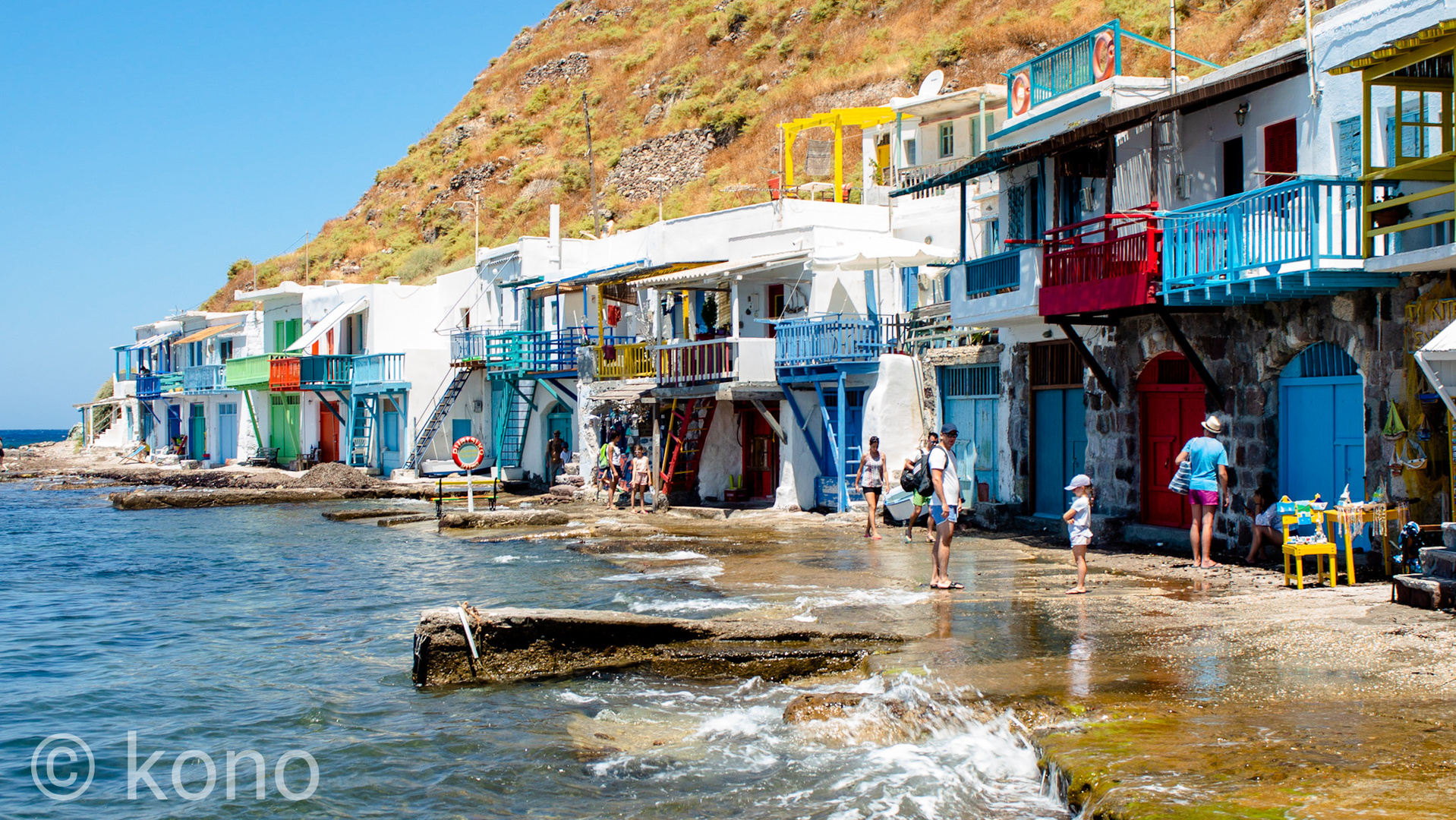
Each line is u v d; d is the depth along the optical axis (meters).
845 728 9.34
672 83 70.12
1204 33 40.56
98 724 10.92
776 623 12.52
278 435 51.62
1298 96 15.96
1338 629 10.98
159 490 38.41
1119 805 6.52
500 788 8.70
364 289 45.22
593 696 11.09
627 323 34.72
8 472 53.09
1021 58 48.75
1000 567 16.55
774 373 26.50
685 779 8.68
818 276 26.55
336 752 9.73
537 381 37.19
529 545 23.00
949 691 9.50
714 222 31.94
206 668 13.05
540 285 35.62
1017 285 20.22
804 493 26.58
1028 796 7.79
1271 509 15.48
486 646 11.87
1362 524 13.95
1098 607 12.97
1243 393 16.30
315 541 25.47
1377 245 14.09
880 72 55.34
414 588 18.03
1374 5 14.65
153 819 8.41
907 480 15.44
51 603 17.88
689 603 14.57
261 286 76.19
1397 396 13.83
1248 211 14.72
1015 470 21.86
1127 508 18.75
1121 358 18.80
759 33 69.25
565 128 74.69
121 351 69.62
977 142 35.88
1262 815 6.16
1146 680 9.50
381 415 43.88
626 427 31.69
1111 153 18.11
